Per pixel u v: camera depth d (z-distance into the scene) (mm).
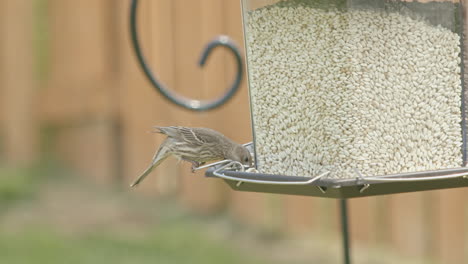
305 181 5395
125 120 15477
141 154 15125
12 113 18281
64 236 13641
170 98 8648
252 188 6086
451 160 6070
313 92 5969
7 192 16234
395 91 5863
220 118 13305
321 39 5879
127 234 13719
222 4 12914
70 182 16703
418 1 5895
